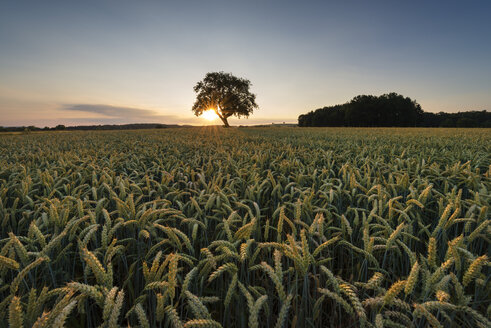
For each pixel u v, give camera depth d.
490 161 5.36
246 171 4.36
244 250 1.43
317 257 2.25
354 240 2.68
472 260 1.35
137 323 1.80
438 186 3.77
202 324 1.10
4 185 3.25
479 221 1.85
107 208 3.18
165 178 3.41
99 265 1.24
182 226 2.90
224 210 2.51
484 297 1.83
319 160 5.65
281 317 1.17
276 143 10.74
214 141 13.16
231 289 1.34
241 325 1.80
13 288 1.18
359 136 14.95
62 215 2.04
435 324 1.09
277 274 1.33
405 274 2.32
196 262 2.20
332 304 2.05
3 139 16.66
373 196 2.50
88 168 4.44
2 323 1.20
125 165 5.56
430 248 1.33
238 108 70.25
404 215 2.05
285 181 3.79
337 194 3.00
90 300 2.04
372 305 1.28
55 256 2.14
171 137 17.03
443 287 1.27
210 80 70.75
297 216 2.00
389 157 6.49
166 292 1.21
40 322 0.96
